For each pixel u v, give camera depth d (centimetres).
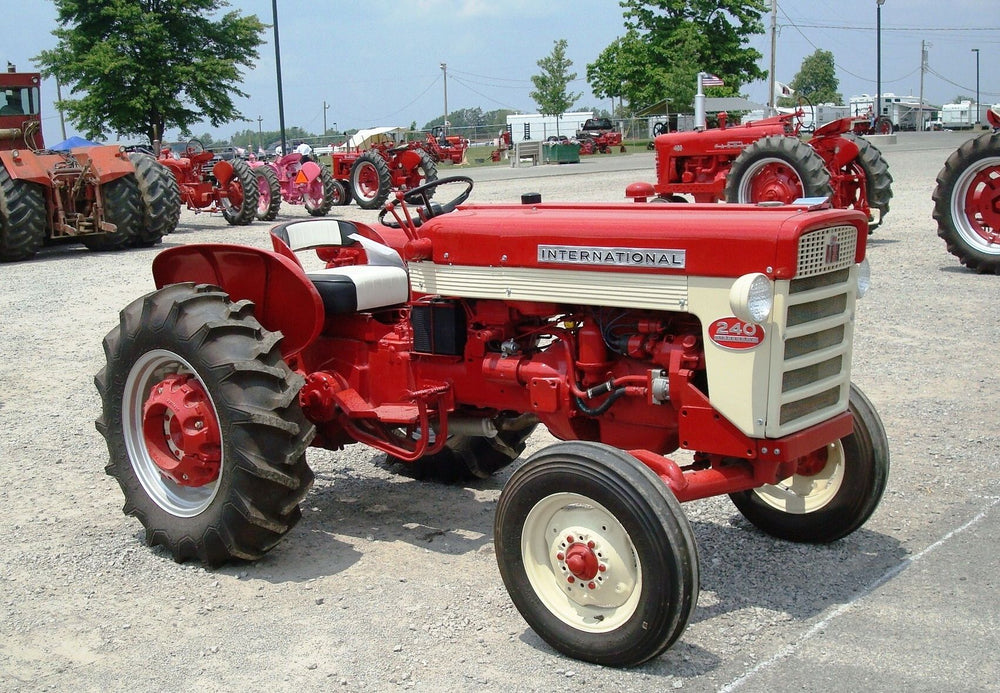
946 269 1072
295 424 403
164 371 437
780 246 331
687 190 1405
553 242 382
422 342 432
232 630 361
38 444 584
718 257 343
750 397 345
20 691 323
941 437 556
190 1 3731
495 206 441
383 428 461
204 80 3706
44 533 454
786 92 1998
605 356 387
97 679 329
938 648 340
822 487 423
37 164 1321
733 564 411
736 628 356
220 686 323
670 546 313
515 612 373
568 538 340
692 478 354
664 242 355
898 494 480
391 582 400
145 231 1450
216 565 414
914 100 7312
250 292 451
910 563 408
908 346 755
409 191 432
